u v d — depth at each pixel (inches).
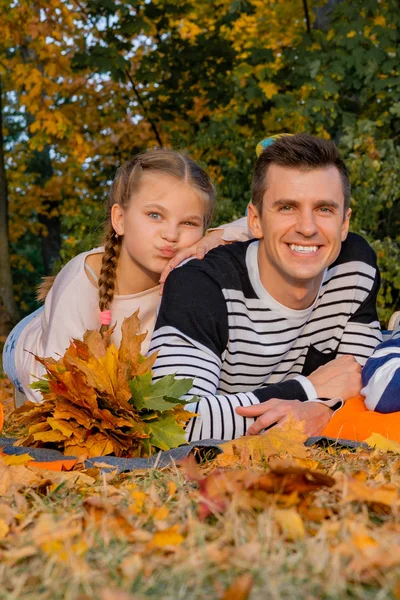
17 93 782.5
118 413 113.5
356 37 375.6
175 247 141.3
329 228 128.3
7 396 266.2
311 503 70.6
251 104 428.5
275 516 64.2
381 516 69.0
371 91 390.3
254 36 473.7
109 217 150.6
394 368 124.5
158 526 66.8
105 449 111.2
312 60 381.1
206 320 127.4
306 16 414.6
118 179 147.9
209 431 118.3
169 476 92.7
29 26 426.9
